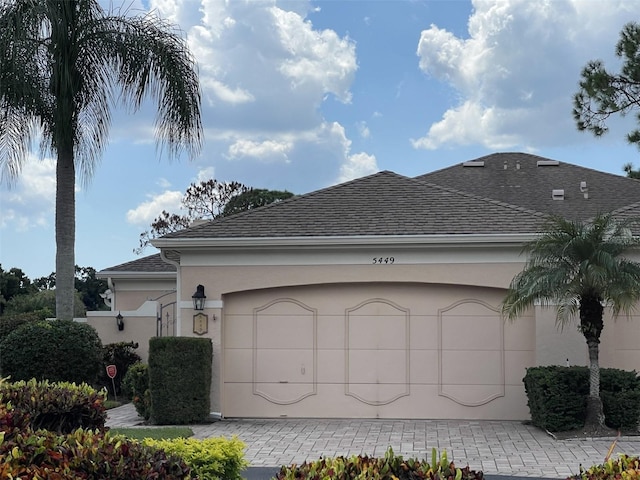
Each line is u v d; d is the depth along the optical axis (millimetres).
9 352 15367
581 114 22953
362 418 16750
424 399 16688
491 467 11492
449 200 18016
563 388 14398
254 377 17062
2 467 4668
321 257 16953
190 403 16062
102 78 16766
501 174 26766
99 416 8922
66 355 15461
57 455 5152
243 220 17609
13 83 15570
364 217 17438
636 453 12492
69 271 16891
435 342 16766
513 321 16578
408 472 5363
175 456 5844
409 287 16891
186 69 16938
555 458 12172
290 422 16391
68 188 16938
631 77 22281
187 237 17016
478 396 16578
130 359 22156
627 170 29953
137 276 27297
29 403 8445
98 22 16547
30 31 15758
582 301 14484
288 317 17125
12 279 49656
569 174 26359
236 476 7883
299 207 18109
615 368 15617
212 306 17094
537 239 15148
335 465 5359
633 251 14594
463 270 16578
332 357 16953
